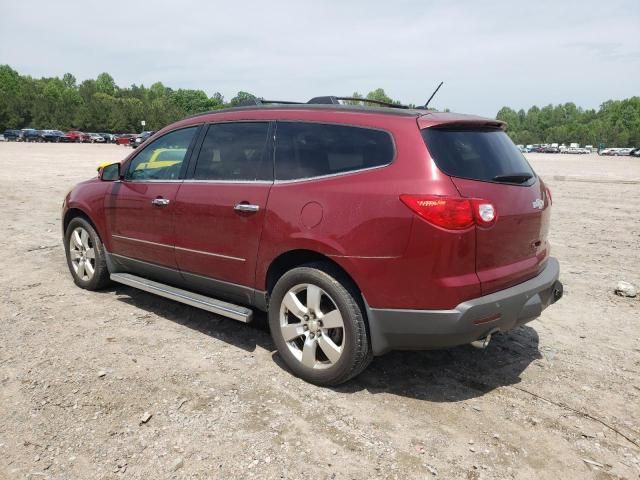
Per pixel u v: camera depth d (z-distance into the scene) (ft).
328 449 9.73
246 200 12.82
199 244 13.98
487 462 9.52
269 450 9.64
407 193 10.44
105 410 10.77
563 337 15.40
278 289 12.37
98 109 336.08
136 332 14.79
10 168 74.74
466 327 10.47
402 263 10.49
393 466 9.32
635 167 127.95
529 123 597.11
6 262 22.00
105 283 18.20
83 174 66.80
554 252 26.35
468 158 11.10
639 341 15.19
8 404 10.92
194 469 9.09
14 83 428.15
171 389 11.65
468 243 10.32
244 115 13.85
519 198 11.50
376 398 11.61
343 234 11.05
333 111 12.35
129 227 16.15
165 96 565.94
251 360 13.26
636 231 32.37
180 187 14.53
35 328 14.84
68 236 18.83
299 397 11.51
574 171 100.63
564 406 11.50
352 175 11.35
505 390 12.14
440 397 11.75
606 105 604.08
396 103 14.52
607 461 9.66
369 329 11.29
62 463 9.18
